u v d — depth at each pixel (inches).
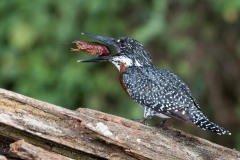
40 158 272.1
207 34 570.6
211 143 322.7
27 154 271.1
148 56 396.8
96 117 306.0
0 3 522.6
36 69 518.0
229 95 587.8
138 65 391.2
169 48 547.2
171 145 308.0
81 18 524.7
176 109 358.9
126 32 534.3
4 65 522.9
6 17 524.4
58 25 520.7
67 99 517.3
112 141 290.8
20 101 287.9
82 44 386.6
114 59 392.2
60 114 291.3
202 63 565.9
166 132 314.7
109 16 526.9
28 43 519.8
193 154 311.1
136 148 295.3
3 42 528.7
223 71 579.5
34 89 516.1
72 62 520.7
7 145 282.0
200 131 560.4
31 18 521.7
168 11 560.4
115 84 527.8
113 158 291.6
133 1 538.9
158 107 364.8
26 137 283.0
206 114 577.9
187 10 565.3
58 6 521.0
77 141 287.4
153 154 298.4
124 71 390.6
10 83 528.7
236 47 578.6
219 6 529.7
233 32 577.9
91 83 522.6
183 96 362.0
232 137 572.4
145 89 374.3
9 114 281.3
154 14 524.7
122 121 306.2
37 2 522.9
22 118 282.5
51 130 285.0
